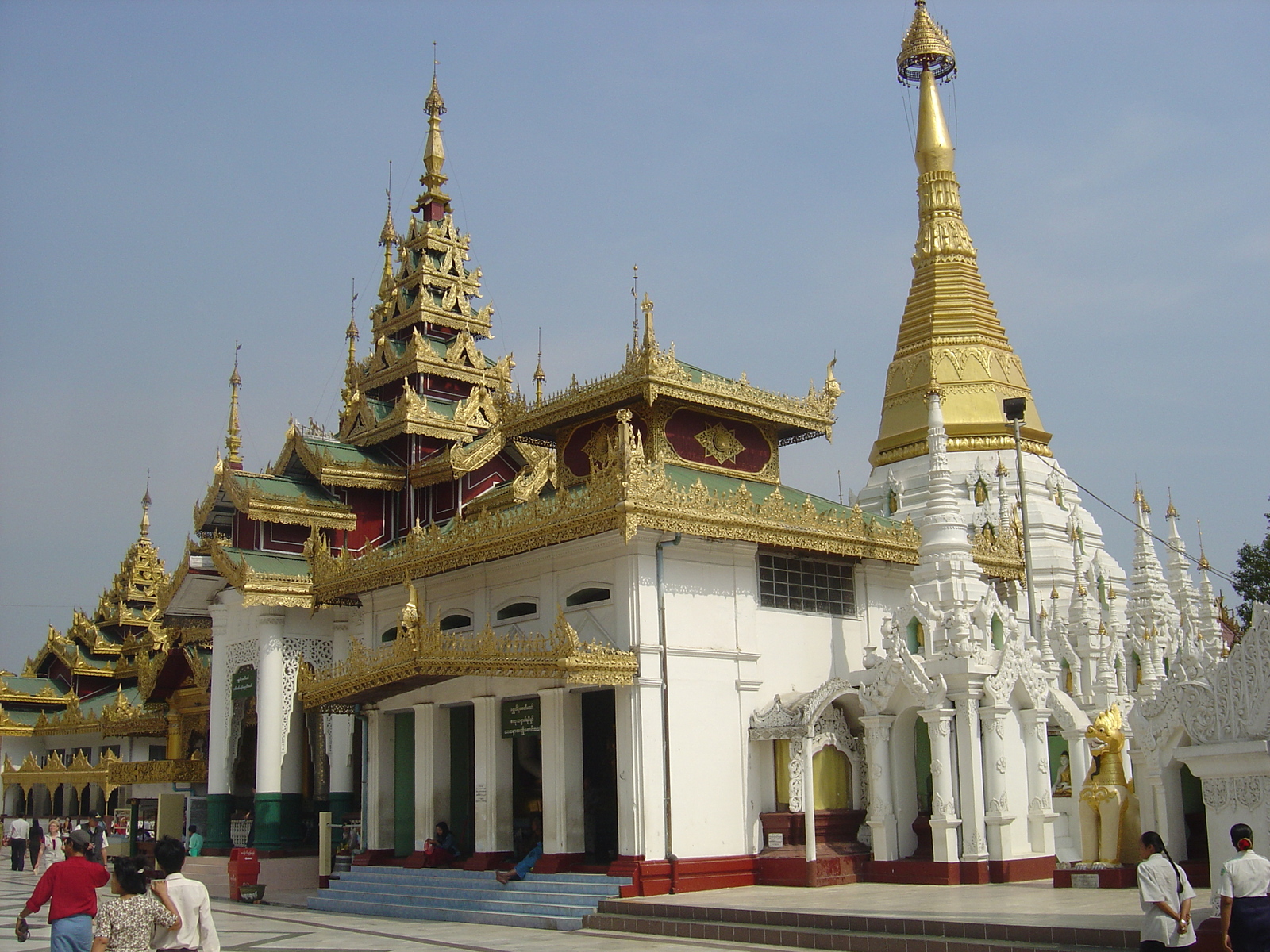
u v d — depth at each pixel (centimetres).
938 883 2859
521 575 3384
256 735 4781
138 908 1403
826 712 3197
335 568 3850
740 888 2994
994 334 6056
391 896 3300
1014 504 5228
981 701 2972
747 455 3622
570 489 3428
